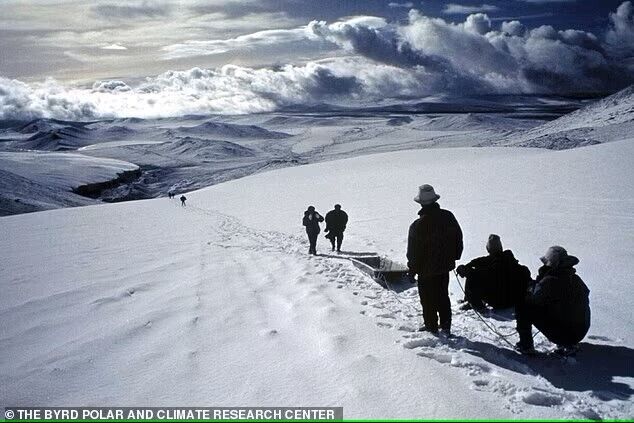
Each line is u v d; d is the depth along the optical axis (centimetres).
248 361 426
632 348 449
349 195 3125
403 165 6356
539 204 1716
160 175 18688
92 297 716
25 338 533
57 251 1387
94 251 1325
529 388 349
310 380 378
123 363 439
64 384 398
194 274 877
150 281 824
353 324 516
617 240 996
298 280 766
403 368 393
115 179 14750
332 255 1096
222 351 455
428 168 4728
